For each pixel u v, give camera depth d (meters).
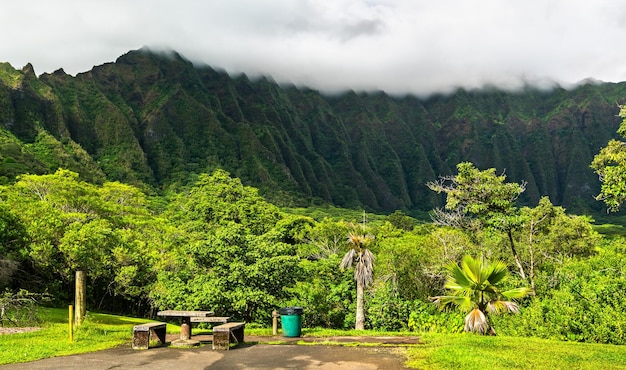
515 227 24.77
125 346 12.73
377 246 37.66
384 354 11.66
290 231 55.91
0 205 28.30
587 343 15.29
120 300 35.62
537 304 19.17
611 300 17.14
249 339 15.70
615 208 15.55
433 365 9.88
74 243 27.64
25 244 27.36
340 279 30.64
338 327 29.31
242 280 22.00
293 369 9.82
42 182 47.59
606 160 16.61
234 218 44.78
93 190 50.66
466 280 18.30
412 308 26.08
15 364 9.99
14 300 17.56
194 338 14.09
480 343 13.75
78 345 12.49
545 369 9.71
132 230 39.81
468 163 25.17
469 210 25.25
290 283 24.52
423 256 28.27
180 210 56.66
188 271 24.27
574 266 23.72
